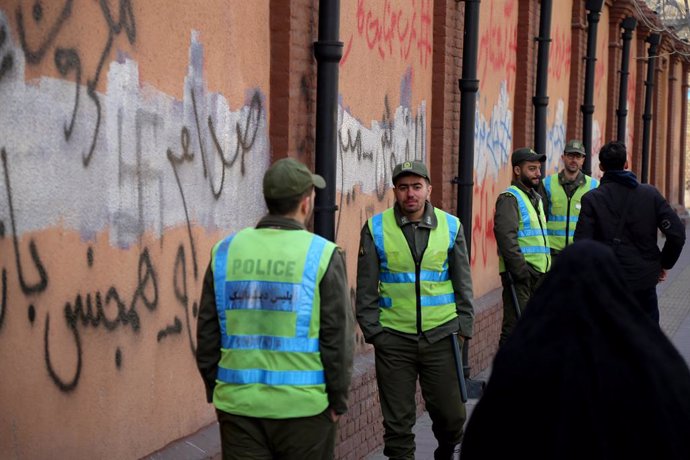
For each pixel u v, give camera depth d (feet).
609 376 9.70
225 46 19.97
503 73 42.42
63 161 14.96
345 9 25.25
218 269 14.98
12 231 13.91
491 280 41.60
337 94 22.88
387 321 21.35
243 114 20.84
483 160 39.73
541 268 31.50
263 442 14.79
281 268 14.69
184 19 18.33
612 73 72.23
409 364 21.40
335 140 22.81
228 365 14.80
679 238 28.45
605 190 29.04
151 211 17.42
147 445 17.48
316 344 14.67
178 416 18.54
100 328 16.01
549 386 9.77
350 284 26.48
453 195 34.42
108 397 16.28
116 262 16.40
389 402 21.48
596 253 10.13
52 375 14.84
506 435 9.84
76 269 15.35
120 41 16.31
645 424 9.59
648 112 86.79
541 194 36.04
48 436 14.78
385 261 21.27
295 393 14.53
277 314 14.61
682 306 54.60
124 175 16.55
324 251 14.76
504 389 9.93
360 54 26.48
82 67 15.34
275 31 22.00
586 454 9.57
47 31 14.51
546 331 9.98
